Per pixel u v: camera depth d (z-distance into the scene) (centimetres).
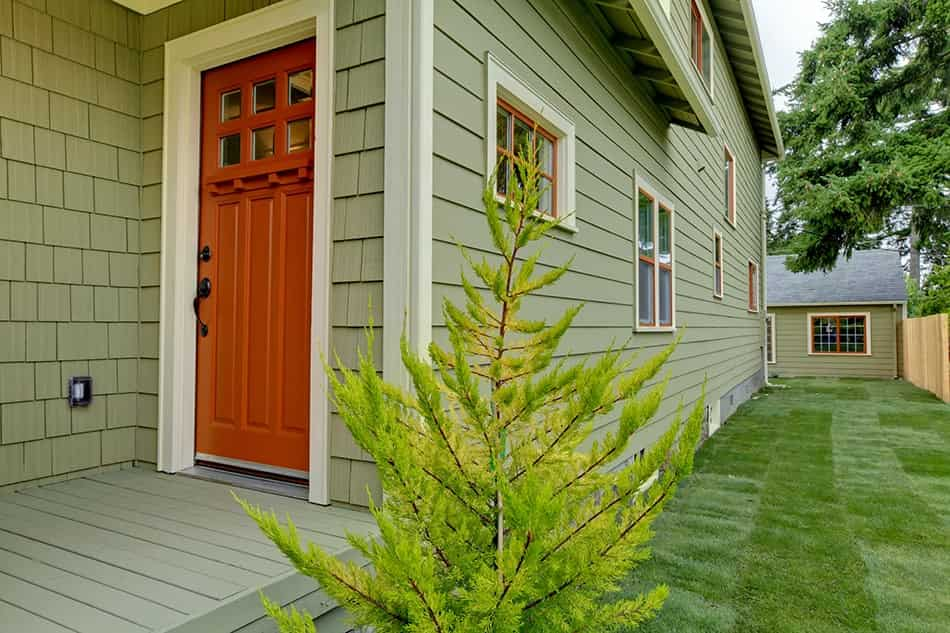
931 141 1347
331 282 236
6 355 258
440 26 248
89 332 287
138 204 308
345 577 124
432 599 106
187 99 296
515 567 104
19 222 263
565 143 376
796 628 283
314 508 231
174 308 292
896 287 1670
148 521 217
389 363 217
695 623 287
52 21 277
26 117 267
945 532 413
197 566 177
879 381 1557
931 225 1527
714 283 857
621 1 400
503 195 299
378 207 226
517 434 140
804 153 1662
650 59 482
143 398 302
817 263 1439
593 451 134
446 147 248
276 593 166
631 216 498
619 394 132
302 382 263
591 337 407
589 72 418
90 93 290
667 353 132
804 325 1762
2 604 152
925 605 306
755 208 1342
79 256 284
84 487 262
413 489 121
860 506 474
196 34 288
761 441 752
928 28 1421
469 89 268
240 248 285
